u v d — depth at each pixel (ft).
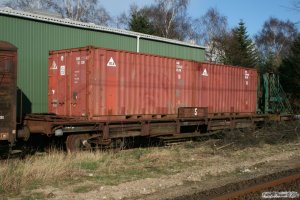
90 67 46.78
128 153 49.06
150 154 47.73
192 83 60.75
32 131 45.70
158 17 184.55
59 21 57.72
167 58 56.39
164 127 55.47
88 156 42.27
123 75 50.31
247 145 57.57
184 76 59.31
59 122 43.68
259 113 80.07
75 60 48.57
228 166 40.81
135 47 70.03
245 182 32.09
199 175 36.09
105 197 28.12
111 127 48.57
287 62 137.69
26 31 54.24
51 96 51.62
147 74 53.47
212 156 47.98
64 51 50.01
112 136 48.80
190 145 58.03
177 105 58.13
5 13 51.65
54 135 45.83
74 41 60.08
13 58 40.91
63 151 46.65
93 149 48.16
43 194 28.53
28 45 54.49
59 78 50.57
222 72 67.05
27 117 46.50
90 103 46.80
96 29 62.90
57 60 50.96
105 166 39.11
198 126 63.62
